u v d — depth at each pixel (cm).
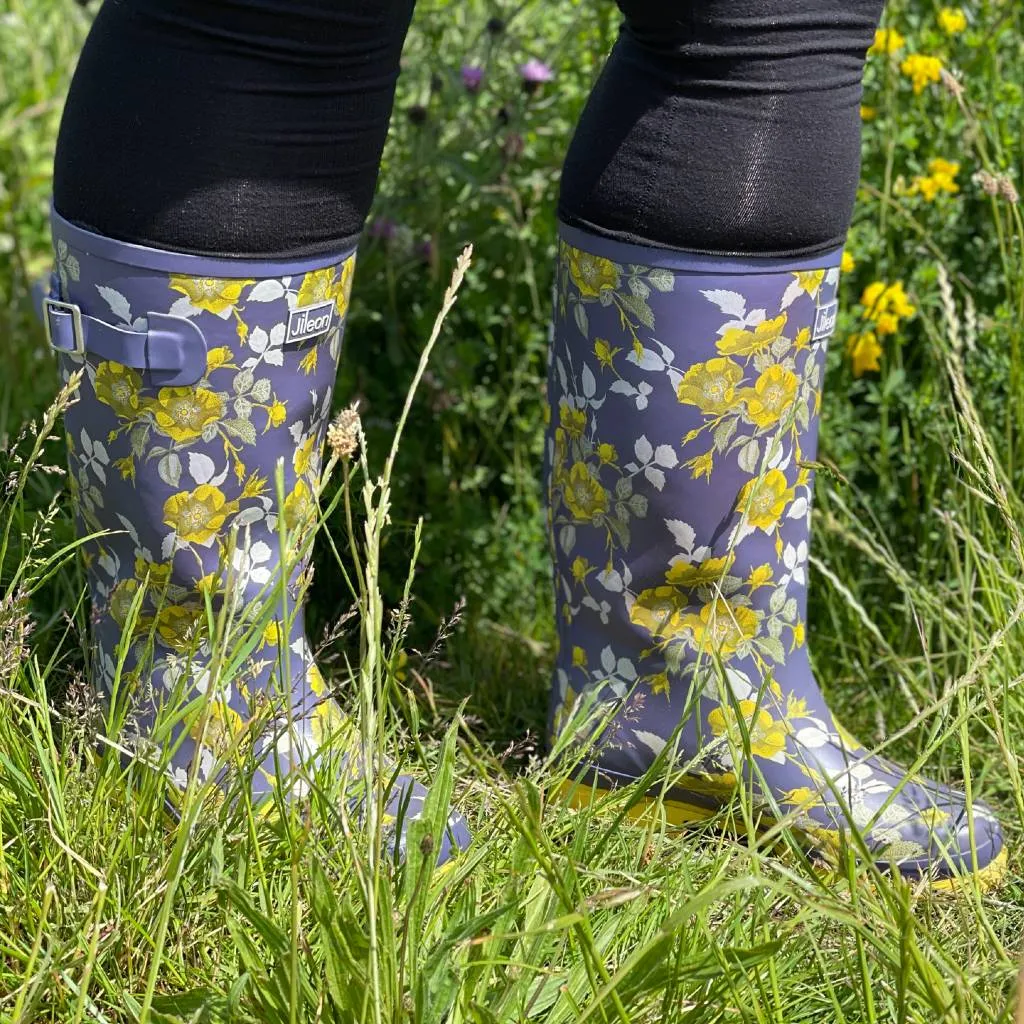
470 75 195
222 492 121
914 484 178
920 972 94
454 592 182
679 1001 95
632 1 115
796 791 132
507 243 197
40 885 106
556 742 134
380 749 97
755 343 124
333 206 117
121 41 111
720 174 118
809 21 116
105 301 116
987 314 185
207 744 116
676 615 132
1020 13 205
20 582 125
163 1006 97
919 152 192
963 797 136
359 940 91
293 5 107
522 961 98
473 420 195
